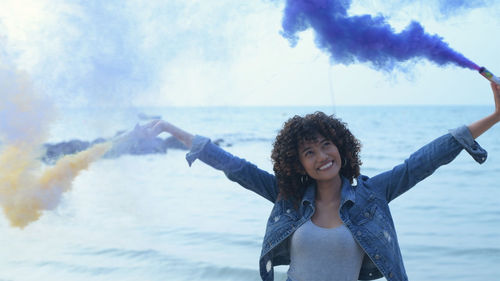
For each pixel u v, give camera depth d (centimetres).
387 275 221
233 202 925
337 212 237
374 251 224
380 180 241
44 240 586
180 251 580
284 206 247
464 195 966
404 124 4647
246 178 256
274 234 243
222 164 255
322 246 228
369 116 6894
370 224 229
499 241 611
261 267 248
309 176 251
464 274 496
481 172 1354
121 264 530
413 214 790
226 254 576
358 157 254
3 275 496
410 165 235
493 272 500
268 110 9475
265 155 2008
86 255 553
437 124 4597
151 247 584
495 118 225
